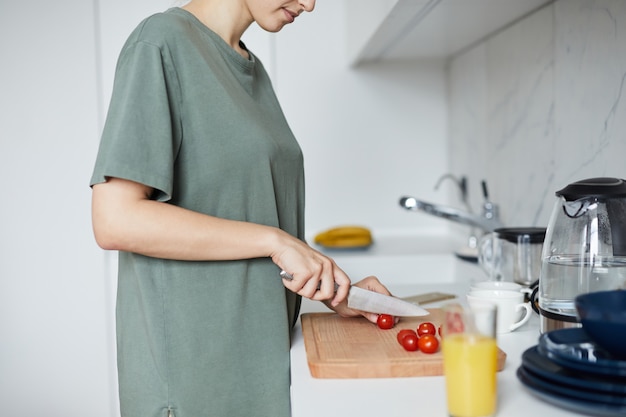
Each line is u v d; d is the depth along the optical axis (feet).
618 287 3.41
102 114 8.71
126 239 3.35
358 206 9.45
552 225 3.72
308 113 9.30
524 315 4.06
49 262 8.73
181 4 4.27
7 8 8.46
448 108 9.40
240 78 4.04
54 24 8.54
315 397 2.96
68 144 8.64
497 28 6.91
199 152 3.67
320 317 4.33
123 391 3.86
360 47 7.89
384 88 9.35
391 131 9.41
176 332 3.64
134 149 3.32
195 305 3.64
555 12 5.57
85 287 8.79
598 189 3.50
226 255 3.50
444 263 7.77
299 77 9.25
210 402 3.70
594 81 4.90
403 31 6.84
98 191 3.38
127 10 8.64
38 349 8.80
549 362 2.78
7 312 8.73
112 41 8.66
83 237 8.74
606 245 3.45
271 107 4.37
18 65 8.53
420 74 9.37
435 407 2.79
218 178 3.71
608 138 4.71
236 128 3.72
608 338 2.56
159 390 3.68
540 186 6.09
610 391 2.44
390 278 7.75
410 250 8.14
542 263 3.76
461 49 8.33
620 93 4.50
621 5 4.43
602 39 4.74
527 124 6.37
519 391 2.90
